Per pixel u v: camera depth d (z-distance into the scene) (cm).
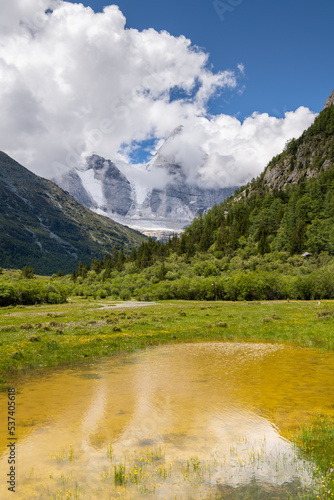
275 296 9962
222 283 11181
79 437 949
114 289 16425
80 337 2830
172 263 19262
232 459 811
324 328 3102
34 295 9831
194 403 1227
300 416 1081
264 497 657
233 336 2995
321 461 793
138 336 2936
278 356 2092
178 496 666
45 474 753
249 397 1285
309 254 15275
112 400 1276
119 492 681
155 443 907
